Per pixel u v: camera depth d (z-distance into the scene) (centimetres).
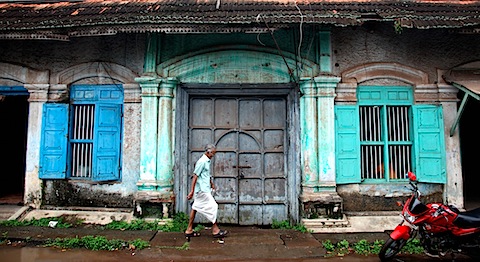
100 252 514
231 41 683
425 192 676
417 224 471
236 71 681
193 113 700
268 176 689
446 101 676
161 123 665
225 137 698
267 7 633
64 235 577
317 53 672
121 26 590
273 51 671
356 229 621
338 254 513
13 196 789
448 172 663
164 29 582
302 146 665
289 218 671
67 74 701
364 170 688
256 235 587
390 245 474
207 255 501
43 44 709
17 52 712
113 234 586
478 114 936
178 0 680
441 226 469
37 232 592
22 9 701
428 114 673
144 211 645
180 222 638
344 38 689
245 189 689
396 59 689
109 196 684
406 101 687
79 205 687
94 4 689
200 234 590
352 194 671
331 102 662
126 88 687
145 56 676
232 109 701
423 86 680
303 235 589
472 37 690
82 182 689
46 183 693
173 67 670
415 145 674
